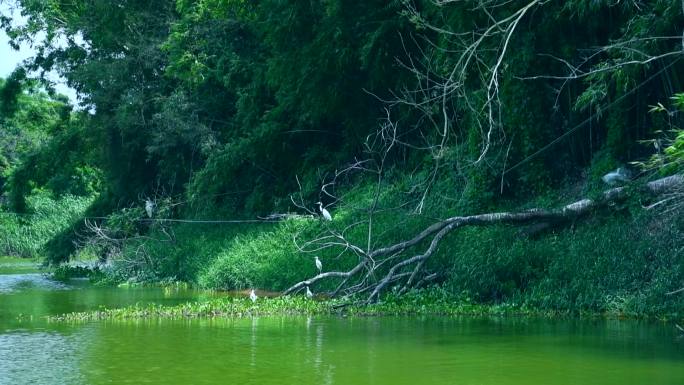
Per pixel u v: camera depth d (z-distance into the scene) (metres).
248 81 36.06
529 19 24.97
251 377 13.10
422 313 21.03
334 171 33.38
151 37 39.12
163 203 38.62
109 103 40.16
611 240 21.38
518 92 25.12
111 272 35.34
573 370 13.47
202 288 30.34
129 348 15.90
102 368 13.95
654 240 20.86
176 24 36.94
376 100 31.50
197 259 32.66
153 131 38.28
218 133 37.50
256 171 36.81
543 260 21.98
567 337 16.86
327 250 26.72
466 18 24.81
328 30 28.72
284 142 34.22
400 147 31.56
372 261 23.14
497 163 25.83
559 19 24.17
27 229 58.56
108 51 41.12
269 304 22.05
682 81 22.48
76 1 42.62
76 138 42.88
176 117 36.47
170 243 35.72
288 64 30.66
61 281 35.19
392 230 25.67
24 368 13.99
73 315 20.92
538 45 25.08
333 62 29.31
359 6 28.47
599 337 16.83
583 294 20.56
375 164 32.00
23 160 44.47
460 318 20.16
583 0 21.45
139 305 24.09
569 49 24.38
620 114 23.98
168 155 39.72
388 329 18.30
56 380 13.02
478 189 25.95
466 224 22.98
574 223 23.12
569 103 25.06
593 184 23.80
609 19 23.95
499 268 22.12
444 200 27.11
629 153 24.25
